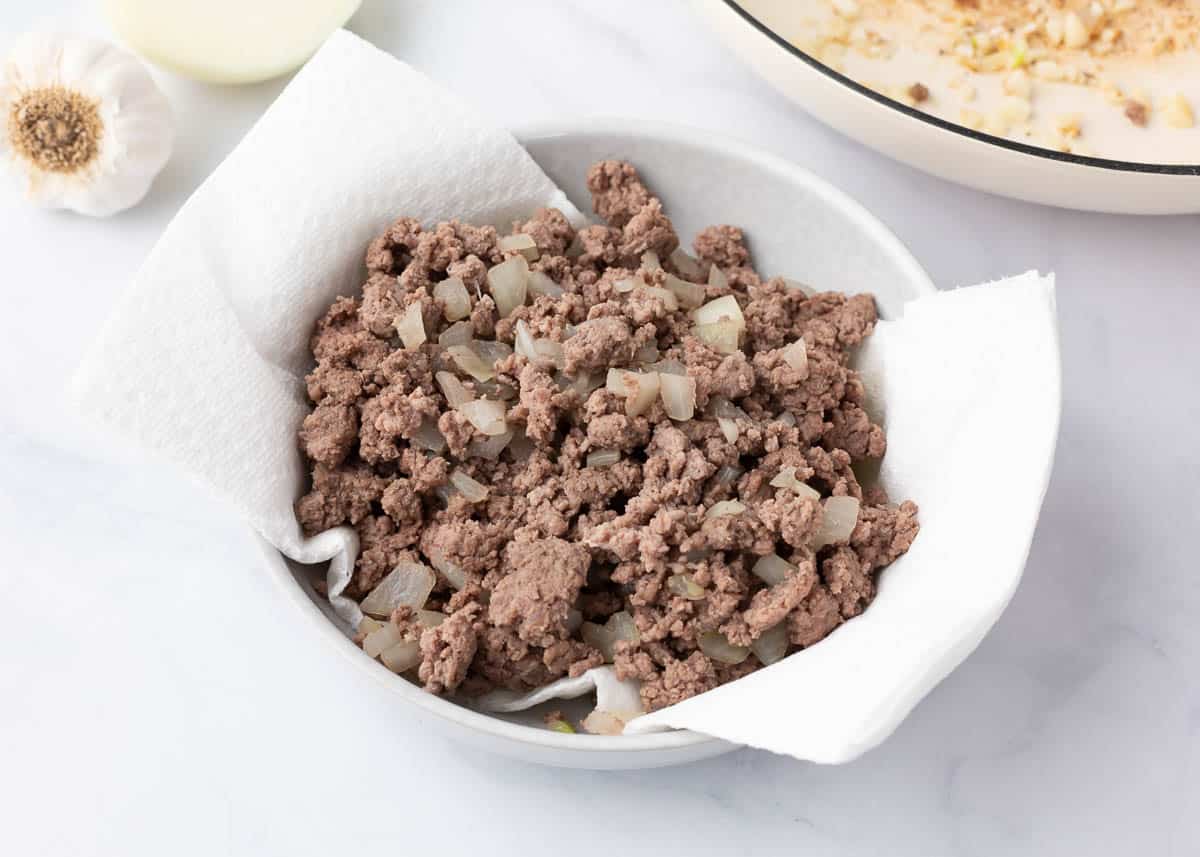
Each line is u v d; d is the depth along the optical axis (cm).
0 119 59
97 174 59
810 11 61
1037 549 55
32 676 54
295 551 49
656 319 51
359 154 52
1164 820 52
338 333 52
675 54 63
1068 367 58
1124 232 60
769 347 52
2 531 56
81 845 51
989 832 51
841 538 48
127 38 60
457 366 50
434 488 50
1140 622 54
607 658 48
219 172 51
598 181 55
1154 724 53
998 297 49
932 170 57
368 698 53
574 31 63
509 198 54
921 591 46
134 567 55
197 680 53
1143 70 61
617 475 49
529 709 49
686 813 52
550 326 51
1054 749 52
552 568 47
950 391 50
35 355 58
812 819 52
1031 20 62
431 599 49
